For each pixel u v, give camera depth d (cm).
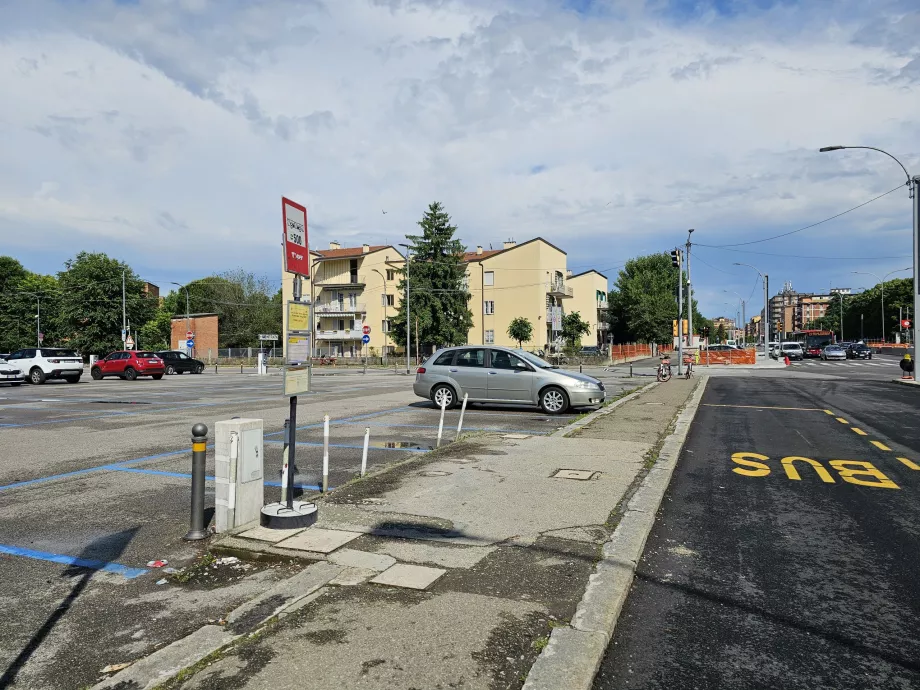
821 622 374
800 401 1744
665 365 2702
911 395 1941
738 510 620
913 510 619
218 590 416
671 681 309
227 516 524
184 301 9381
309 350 573
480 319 6738
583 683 291
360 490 657
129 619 374
